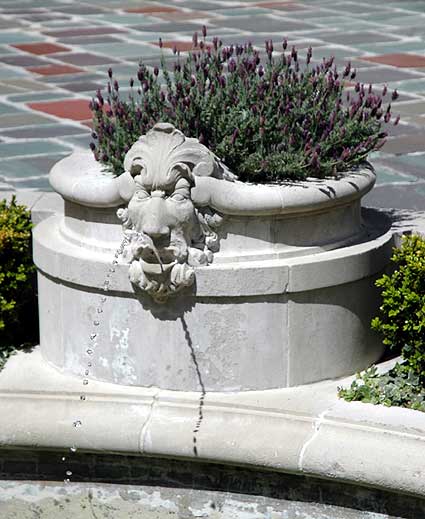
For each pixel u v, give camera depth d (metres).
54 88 16.66
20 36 21.27
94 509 8.34
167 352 8.05
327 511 7.85
